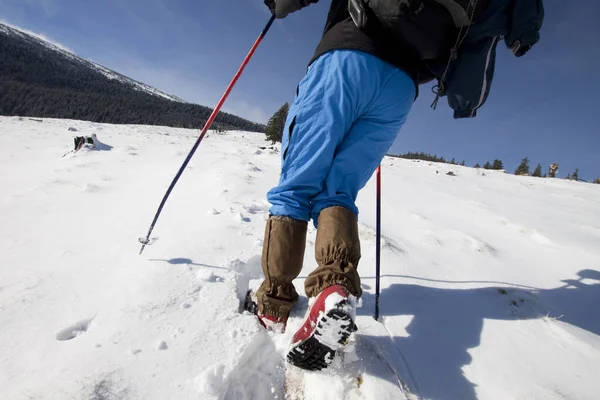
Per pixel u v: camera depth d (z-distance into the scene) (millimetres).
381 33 1271
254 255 2102
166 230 2494
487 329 1577
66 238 2316
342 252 1161
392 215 3641
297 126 1302
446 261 2375
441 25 1185
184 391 1116
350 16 1326
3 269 1788
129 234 2400
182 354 1258
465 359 1384
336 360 1264
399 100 1334
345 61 1262
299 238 1344
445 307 1732
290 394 1249
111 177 4578
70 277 1738
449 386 1251
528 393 1233
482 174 9906
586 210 5477
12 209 2936
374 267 2115
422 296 1820
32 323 1363
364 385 1195
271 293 1425
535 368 1359
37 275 1735
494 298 1863
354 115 1295
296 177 1307
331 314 1012
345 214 1255
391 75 1285
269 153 9242
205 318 1461
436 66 1396
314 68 1333
